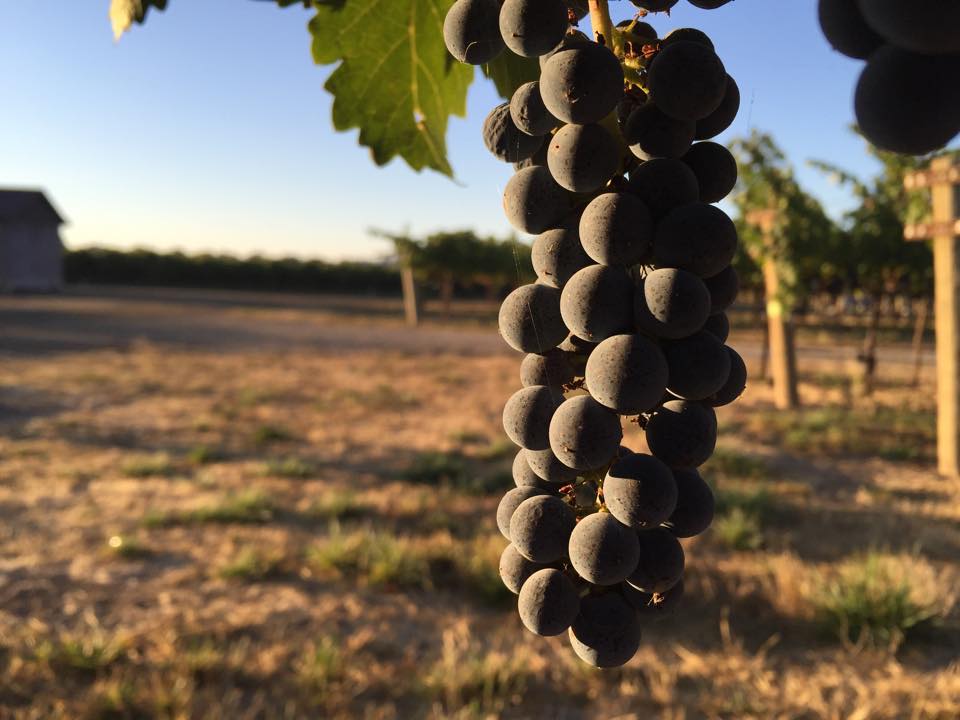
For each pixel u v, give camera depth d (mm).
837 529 6719
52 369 17141
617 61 875
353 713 4031
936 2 465
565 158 906
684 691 4250
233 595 5410
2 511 7047
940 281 8453
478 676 4195
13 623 4867
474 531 6738
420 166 1646
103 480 8305
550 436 946
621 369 871
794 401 12758
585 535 944
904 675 4344
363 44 1516
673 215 892
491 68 1343
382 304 50156
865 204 14344
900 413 12125
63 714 3863
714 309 1025
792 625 4969
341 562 5832
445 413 13047
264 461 9484
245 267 61094
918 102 543
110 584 5527
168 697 3953
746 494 7258
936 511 7141
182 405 13398
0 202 46938
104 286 59656
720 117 985
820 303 35969
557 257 990
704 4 885
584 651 1011
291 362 19906
